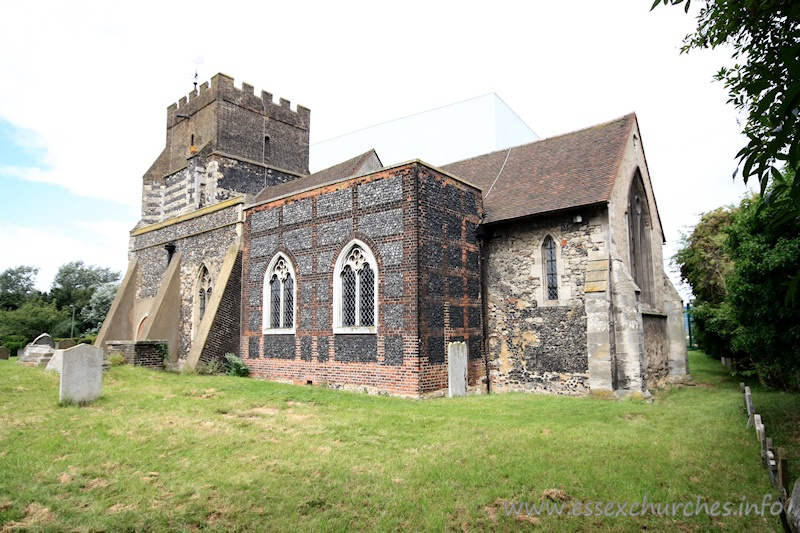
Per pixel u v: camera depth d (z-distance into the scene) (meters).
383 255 14.88
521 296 16.53
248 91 30.34
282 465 7.41
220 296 19.00
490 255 17.34
